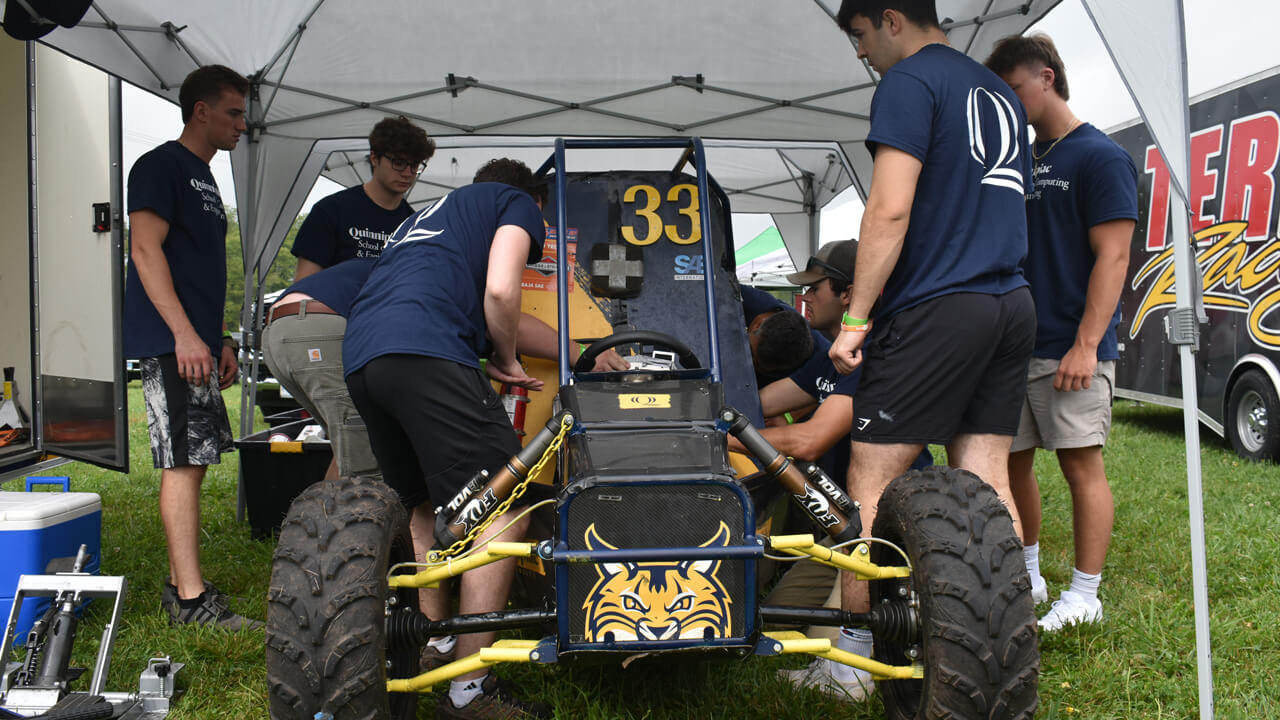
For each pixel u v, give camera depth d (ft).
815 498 6.92
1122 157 9.74
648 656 6.36
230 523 15.81
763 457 6.90
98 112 11.87
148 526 15.10
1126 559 12.88
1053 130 10.42
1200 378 24.67
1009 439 8.36
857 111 19.10
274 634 5.83
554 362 9.86
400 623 6.65
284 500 14.51
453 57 17.37
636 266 10.24
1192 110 25.00
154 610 10.87
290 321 10.44
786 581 9.53
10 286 14.65
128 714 7.97
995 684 5.80
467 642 7.70
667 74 18.08
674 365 9.57
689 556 6.09
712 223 10.55
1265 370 21.90
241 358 18.45
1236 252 23.21
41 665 7.97
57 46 12.27
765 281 44.37
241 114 11.16
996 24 15.11
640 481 6.24
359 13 16.01
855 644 8.29
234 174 18.08
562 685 8.42
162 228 10.31
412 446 8.42
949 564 5.99
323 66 17.40
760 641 6.32
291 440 15.61
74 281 12.53
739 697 8.26
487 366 8.69
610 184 10.61
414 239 8.22
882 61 8.59
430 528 9.07
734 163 28.91
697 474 6.37
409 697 7.16
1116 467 20.83
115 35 13.61
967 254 7.79
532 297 10.19
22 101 14.48
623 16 16.31
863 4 8.39
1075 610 10.05
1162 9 7.26
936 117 7.81
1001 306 7.80
